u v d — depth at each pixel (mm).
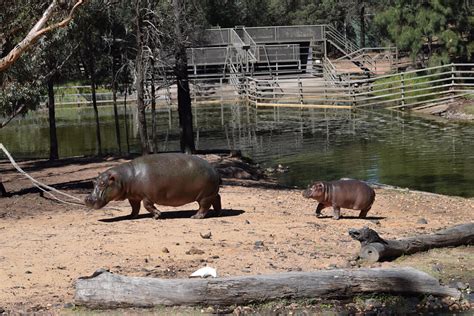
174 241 14523
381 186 25047
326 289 11555
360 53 71062
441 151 35438
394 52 66812
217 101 67625
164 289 11219
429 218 18391
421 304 11695
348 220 17156
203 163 16875
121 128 52344
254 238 14875
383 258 13383
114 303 11172
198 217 16953
